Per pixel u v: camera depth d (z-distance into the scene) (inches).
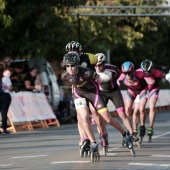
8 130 1547.7
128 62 1104.8
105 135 965.2
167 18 3115.2
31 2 1803.6
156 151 1023.6
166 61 3759.8
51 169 823.7
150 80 1192.8
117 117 2135.8
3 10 1711.4
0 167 857.5
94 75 878.4
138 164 860.6
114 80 1032.2
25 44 1809.8
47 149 1095.0
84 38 2474.2
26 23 1831.9
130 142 948.6
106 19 2709.2
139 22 2881.4
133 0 2913.4
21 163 897.5
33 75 1739.7
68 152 1032.8
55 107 1846.7
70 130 1549.0
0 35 1752.0
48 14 1825.8
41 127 1675.7
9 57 1865.2
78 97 894.4
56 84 1860.2
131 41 2824.8
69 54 869.8
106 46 2628.0
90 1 2881.4
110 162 882.8
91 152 888.9
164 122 1815.9
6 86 1497.3
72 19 2490.2
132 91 1138.7
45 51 1849.2
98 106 899.4
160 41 3535.9
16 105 1593.3
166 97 2645.2
